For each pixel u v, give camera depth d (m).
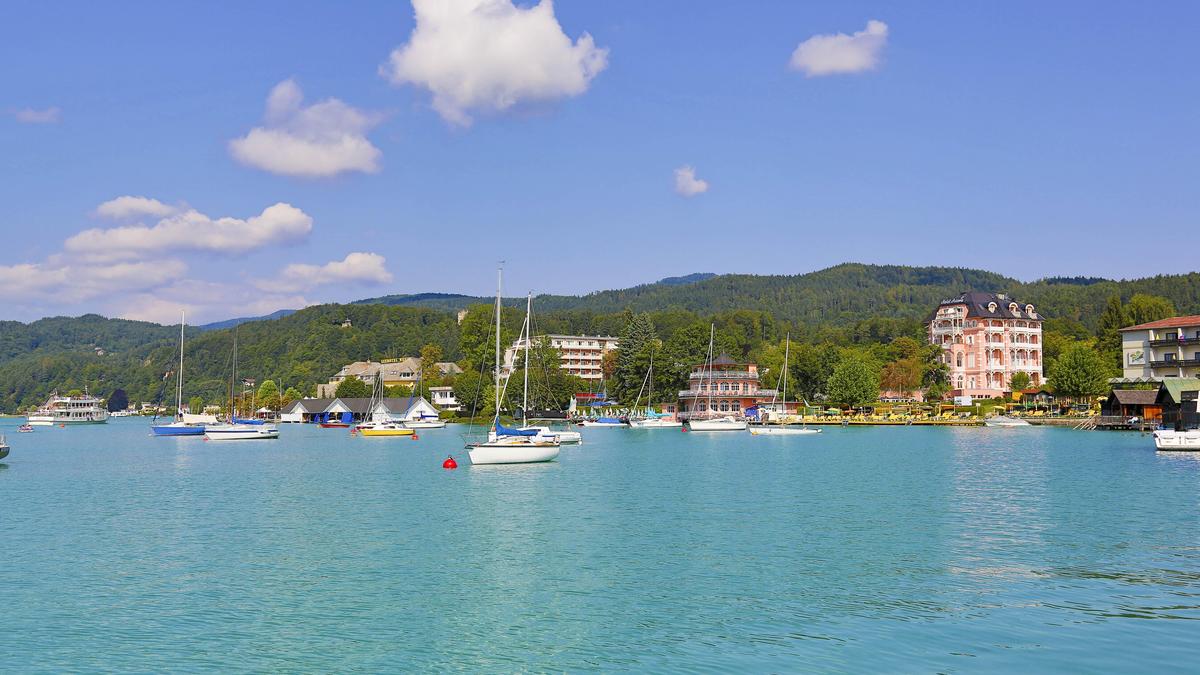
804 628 28.77
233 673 25.33
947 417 166.25
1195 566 36.56
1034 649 26.44
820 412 182.75
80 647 27.55
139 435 173.50
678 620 29.77
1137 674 24.41
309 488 66.12
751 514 50.91
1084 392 160.38
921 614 30.09
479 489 64.25
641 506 54.50
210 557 40.00
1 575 36.69
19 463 94.69
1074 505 53.22
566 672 25.17
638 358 199.12
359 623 29.78
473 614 30.66
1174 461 82.06
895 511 51.62
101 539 44.62
